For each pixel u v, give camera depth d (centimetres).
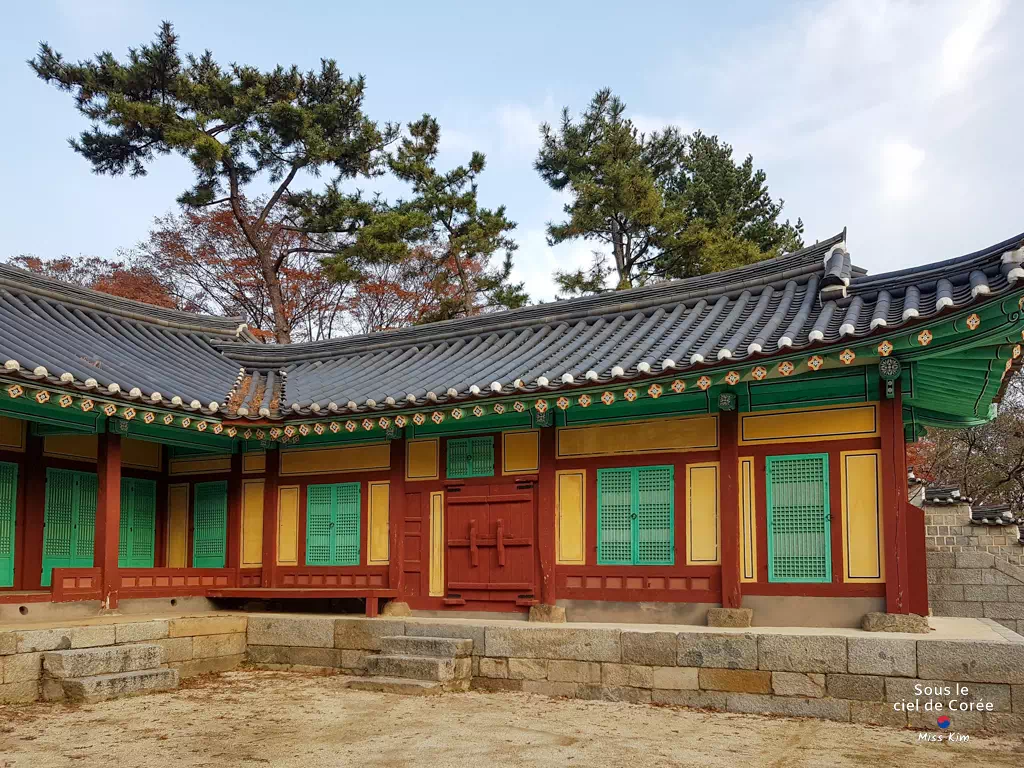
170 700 1012
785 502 1068
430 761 743
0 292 1396
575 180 2892
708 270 2853
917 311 873
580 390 1086
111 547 1264
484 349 1434
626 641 1030
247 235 2892
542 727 879
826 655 927
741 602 1073
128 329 1561
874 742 817
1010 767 731
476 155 3048
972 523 1819
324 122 2803
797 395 1075
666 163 3262
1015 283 797
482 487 1278
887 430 1006
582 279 2989
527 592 1212
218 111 2664
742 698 961
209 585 1412
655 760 749
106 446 1282
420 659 1090
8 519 1320
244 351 1669
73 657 998
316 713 945
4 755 760
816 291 1134
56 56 2608
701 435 1132
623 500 1173
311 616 1288
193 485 1552
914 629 961
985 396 1157
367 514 1382
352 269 2798
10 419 1335
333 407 1274
